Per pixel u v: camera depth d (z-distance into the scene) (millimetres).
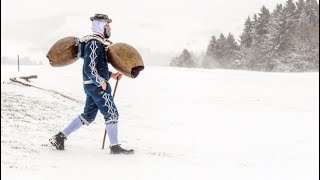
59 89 13883
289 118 10000
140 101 12898
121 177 4320
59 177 4105
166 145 6527
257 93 15281
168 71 23438
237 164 5379
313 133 8016
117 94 14406
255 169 5145
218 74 22391
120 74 5816
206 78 20109
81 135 6883
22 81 13664
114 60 5516
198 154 5918
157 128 8352
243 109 11539
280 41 75375
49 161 4746
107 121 5523
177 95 14508
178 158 5539
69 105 10680
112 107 5547
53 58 5621
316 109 11703
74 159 5012
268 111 11234
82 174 4305
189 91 15609
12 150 5066
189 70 24844
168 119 9617
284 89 16562
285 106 12250
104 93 5520
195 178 4531
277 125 8961
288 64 71812
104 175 4340
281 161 5645
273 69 74250
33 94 11648
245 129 8438
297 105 12500
